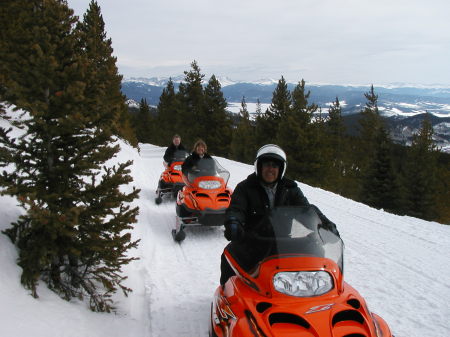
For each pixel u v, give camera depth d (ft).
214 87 174.60
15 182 13.92
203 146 29.71
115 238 14.64
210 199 26.89
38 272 12.93
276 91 150.20
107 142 15.34
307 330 8.98
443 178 135.74
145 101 266.57
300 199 13.48
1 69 13.53
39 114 13.19
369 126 188.03
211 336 12.01
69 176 14.55
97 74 15.21
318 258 10.75
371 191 122.93
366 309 10.02
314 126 117.50
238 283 11.57
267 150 12.79
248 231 12.46
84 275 15.10
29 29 14.11
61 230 12.97
